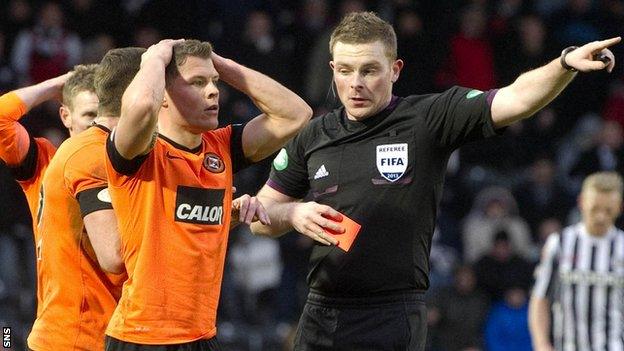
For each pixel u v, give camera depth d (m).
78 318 19.23
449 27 55.03
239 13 53.19
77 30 51.28
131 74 18.64
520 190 51.28
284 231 20.47
